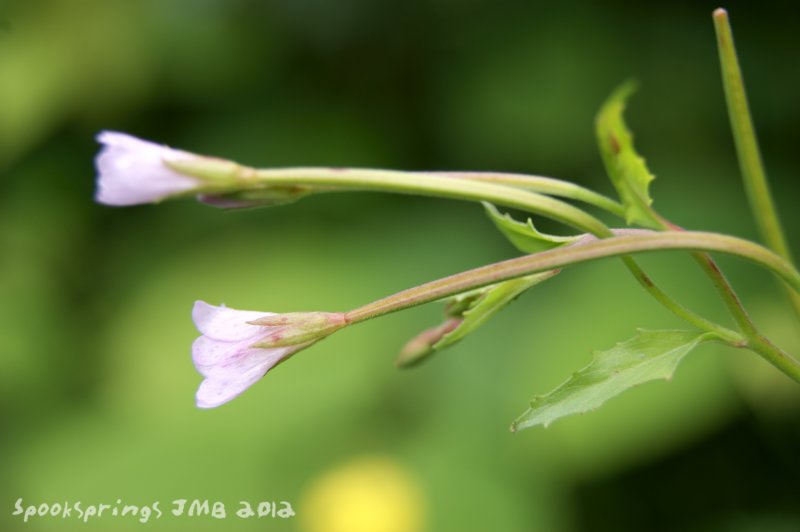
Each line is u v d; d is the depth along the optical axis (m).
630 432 0.28
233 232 0.36
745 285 0.31
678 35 0.35
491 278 0.19
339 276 0.33
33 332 0.35
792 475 0.32
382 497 0.29
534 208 0.19
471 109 0.35
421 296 0.19
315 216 0.35
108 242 0.37
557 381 0.30
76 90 0.35
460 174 0.19
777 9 0.34
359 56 0.37
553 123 0.34
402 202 0.35
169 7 0.36
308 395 0.31
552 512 0.29
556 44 0.34
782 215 0.33
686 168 0.34
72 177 0.37
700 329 0.19
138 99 0.36
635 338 0.20
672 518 0.33
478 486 0.29
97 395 0.33
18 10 0.35
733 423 0.32
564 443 0.29
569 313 0.30
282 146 0.36
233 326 0.19
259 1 0.36
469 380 0.31
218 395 0.19
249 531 0.30
